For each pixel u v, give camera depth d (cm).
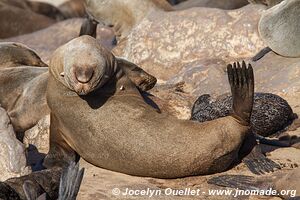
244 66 3053
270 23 4309
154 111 3155
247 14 4644
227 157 3092
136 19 5025
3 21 7100
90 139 3175
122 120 3128
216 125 3088
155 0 5050
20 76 3947
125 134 3105
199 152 3044
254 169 3147
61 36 6175
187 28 4694
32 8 7806
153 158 3061
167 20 4769
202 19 4691
